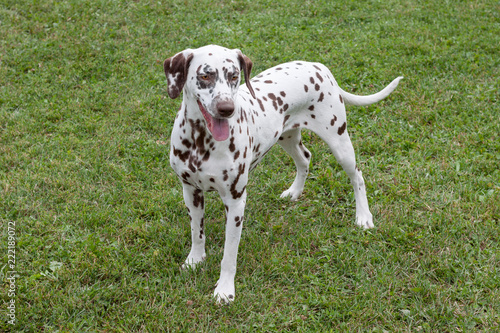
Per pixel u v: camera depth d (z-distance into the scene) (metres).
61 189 3.22
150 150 3.47
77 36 4.57
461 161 3.38
